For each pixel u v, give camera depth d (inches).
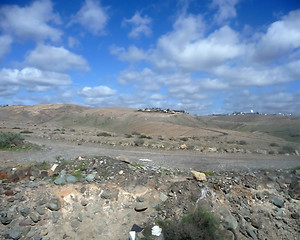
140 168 392.8
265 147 842.2
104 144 852.6
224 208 307.7
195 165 505.0
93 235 274.4
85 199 304.7
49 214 279.4
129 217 294.5
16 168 397.7
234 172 421.7
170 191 329.4
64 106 4500.5
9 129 1519.4
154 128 2080.5
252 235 292.7
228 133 1472.7
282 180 386.9
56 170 374.0
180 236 266.4
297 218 321.4
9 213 269.9
